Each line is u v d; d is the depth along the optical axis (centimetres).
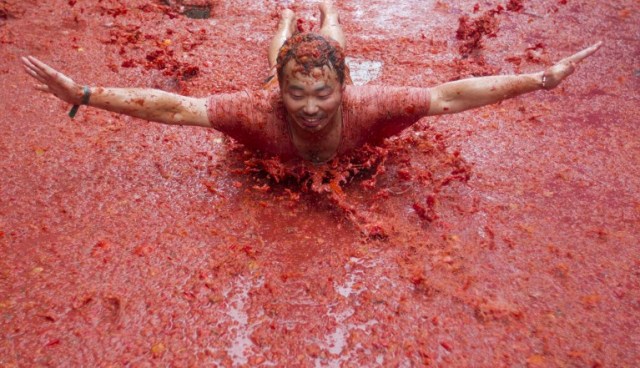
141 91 383
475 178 435
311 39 359
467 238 384
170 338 324
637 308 342
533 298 346
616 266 367
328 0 565
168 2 705
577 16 673
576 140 476
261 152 435
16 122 488
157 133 479
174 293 348
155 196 418
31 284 352
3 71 557
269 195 419
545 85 375
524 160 454
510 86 380
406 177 425
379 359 314
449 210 405
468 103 390
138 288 350
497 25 643
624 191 426
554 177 438
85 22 650
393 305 341
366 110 393
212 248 377
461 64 575
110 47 607
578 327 330
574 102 525
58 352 316
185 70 560
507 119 499
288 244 381
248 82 559
